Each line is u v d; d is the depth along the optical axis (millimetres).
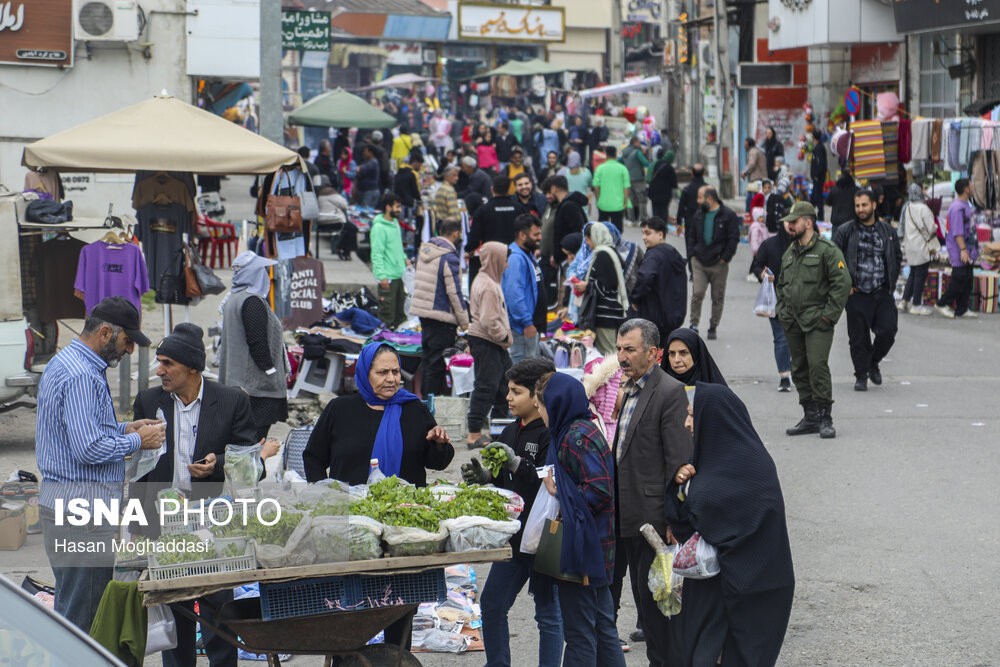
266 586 11211
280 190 26297
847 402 27781
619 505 13703
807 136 69562
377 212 49469
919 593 16188
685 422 13359
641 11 129500
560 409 12883
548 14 118062
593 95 92875
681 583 12711
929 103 62156
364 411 13570
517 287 25484
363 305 32875
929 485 21125
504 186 33844
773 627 12148
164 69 39156
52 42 37906
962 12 53812
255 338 20531
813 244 24266
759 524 12055
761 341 34969
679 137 92438
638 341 13703
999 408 26984
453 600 15711
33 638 7730
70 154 23359
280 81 29188
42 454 12570
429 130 97938
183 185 26016
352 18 110500
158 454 12984
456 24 114625
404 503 11812
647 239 26656
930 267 41812
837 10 62750
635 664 14320
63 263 25469
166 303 26344
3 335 22656
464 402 24828
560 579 12711
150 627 12102
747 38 80312
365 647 12039
